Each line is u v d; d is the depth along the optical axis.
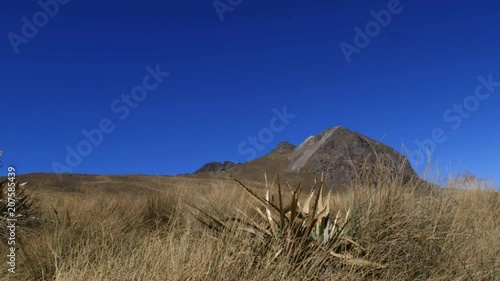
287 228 5.43
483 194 9.87
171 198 10.23
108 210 9.10
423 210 6.08
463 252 5.62
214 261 4.82
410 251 5.45
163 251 4.94
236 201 8.96
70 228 7.02
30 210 8.77
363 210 5.98
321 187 5.86
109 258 4.95
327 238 5.48
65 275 4.68
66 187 16.88
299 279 4.81
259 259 5.03
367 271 5.02
